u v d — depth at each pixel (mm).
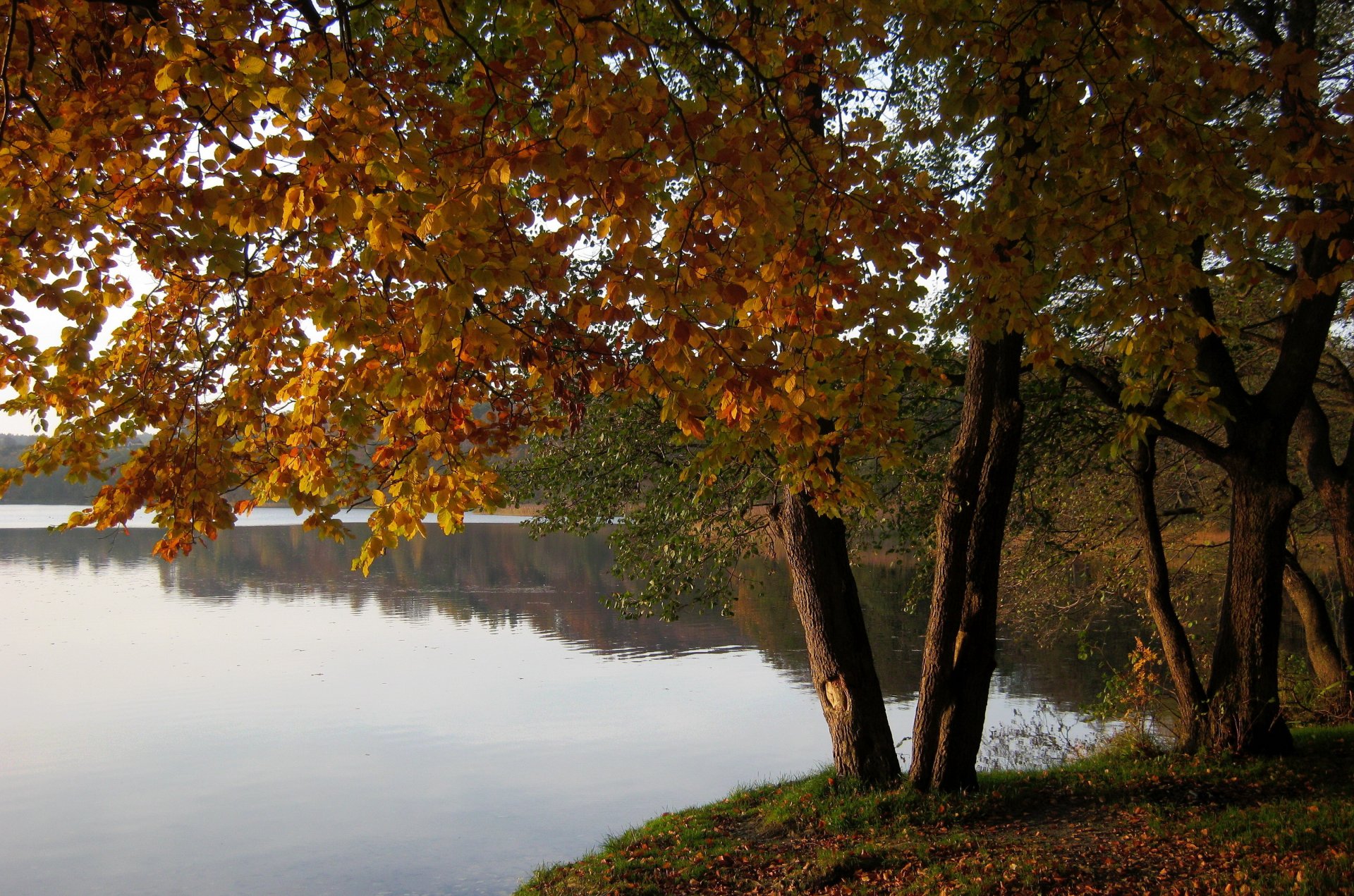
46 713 18922
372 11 5355
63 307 4137
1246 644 8891
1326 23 9180
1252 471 8906
